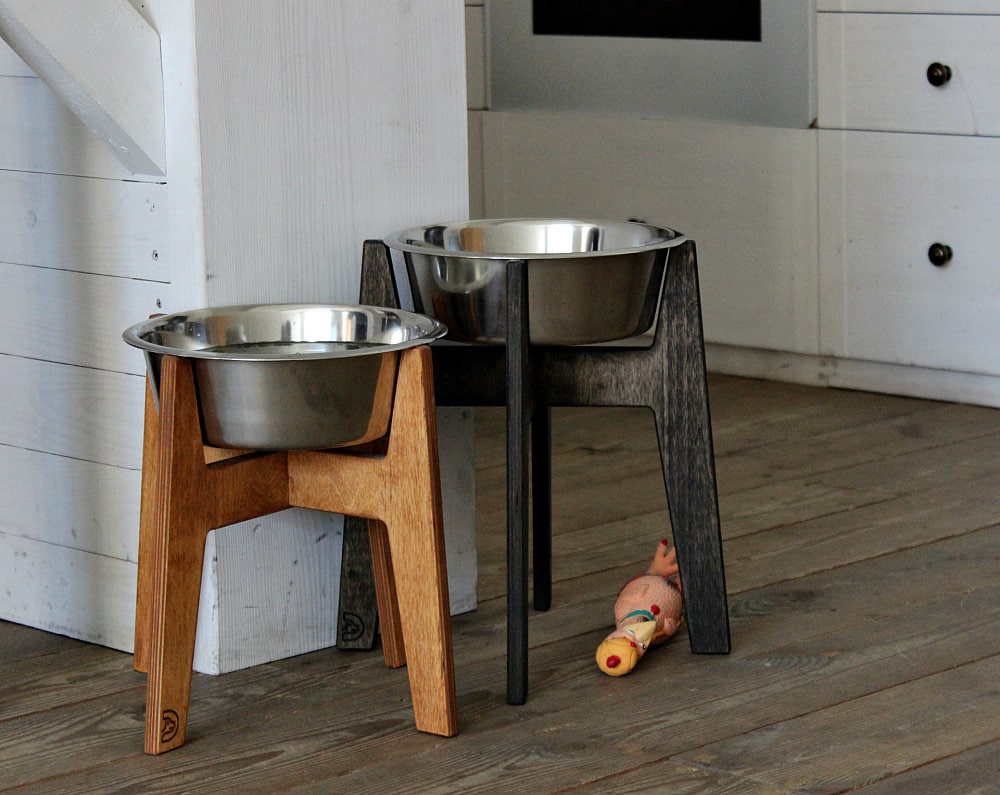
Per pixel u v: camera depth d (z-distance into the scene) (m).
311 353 1.40
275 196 1.68
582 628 1.83
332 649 1.80
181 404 1.44
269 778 1.42
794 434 2.76
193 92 1.59
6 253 1.80
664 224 3.30
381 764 1.45
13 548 1.90
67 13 1.52
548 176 3.46
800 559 2.06
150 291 1.67
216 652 1.69
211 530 1.55
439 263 1.61
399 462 1.49
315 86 1.70
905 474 2.48
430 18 1.81
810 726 1.51
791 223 3.10
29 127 1.74
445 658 1.50
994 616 1.81
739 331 3.23
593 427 2.87
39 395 1.82
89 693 1.66
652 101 3.29
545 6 3.42
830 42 2.97
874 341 3.03
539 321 1.59
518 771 1.42
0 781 1.43
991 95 2.77
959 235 2.87
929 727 1.49
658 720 1.54
